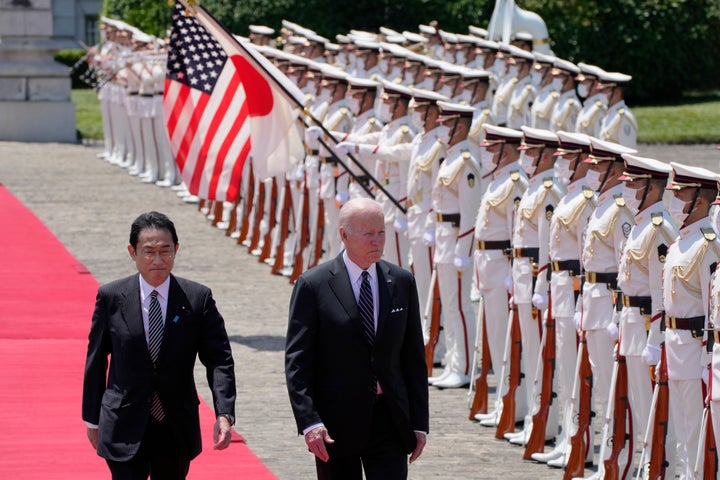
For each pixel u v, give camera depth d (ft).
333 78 84.48
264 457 53.26
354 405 38.45
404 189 73.87
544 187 55.16
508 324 58.18
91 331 38.93
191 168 73.87
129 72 136.98
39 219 113.70
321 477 39.63
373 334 38.58
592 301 50.26
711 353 42.68
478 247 60.34
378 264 39.37
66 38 275.18
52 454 51.21
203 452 52.85
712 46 197.16
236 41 72.28
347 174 83.05
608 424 49.29
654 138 167.94
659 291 46.32
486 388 60.70
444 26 190.29
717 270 41.68
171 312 38.50
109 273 92.22
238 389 64.44
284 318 80.69
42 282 88.17
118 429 37.99
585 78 84.58
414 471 52.44
